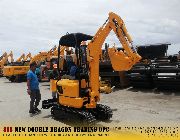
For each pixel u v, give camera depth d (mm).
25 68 26578
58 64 8688
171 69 14195
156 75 14773
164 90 15203
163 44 17469
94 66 7738
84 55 7840
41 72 22703
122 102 11922
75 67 7930
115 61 7918
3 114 9586
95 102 7777
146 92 14953
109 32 7887
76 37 7887
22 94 15367
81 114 7473
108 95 14258
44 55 22828
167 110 9977
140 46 17922
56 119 8656
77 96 7676
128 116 8969
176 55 15781
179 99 12398
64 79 8336
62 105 8359
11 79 26359
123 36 7703
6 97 14148
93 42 7762
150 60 16156
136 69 15742
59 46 8602
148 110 9977
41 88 18953
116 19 7727
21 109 10523
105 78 17609
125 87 17250
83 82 7723
